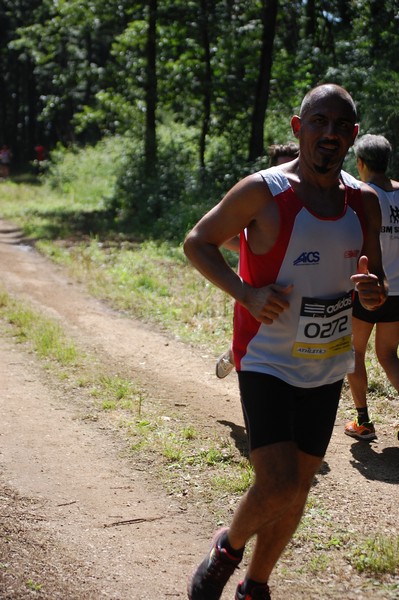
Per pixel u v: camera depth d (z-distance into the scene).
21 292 10.46
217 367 5.61
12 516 4.03
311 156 2.86
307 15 20.39
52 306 9.65
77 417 5.67
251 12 20.41
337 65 17.83
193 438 5.25
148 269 12.09
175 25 20.59
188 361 7.37
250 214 2.90
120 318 9.15
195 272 11.88
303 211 2.86
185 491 4.45
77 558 3.66
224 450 5.03
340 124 2.85
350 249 2.93
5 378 6.57
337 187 2.96
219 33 20.41
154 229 17.11
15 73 47.34
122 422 5.55
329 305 2.93
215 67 20.52
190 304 9.55
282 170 2.94
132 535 3.95
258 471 2.83
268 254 2.89
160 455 4.95
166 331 8.58
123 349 7.71
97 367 6.96
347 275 2.96
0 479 4.54
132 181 20.58
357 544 3.78
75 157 28.98
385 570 3.53
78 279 11.54
